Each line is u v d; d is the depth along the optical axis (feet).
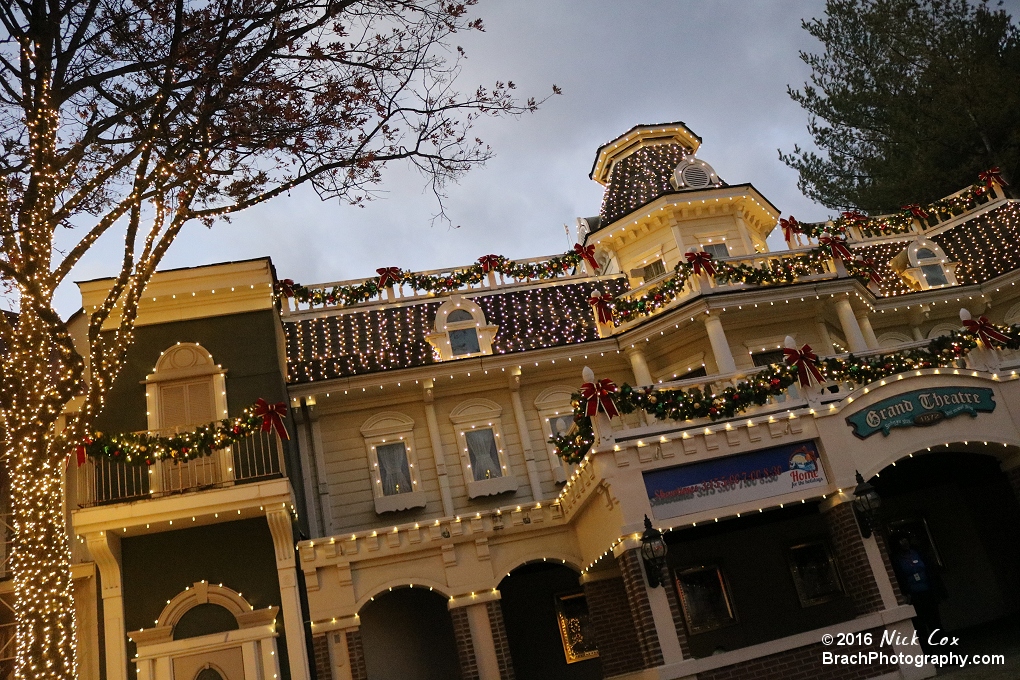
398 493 67.31
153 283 61.62
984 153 109.91
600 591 57.00
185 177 41.70
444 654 64.49
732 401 51.13
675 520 47.75
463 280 77.15
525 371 72.43
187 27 41.19
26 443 40.14
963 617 61.77
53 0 41.19
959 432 51.65
